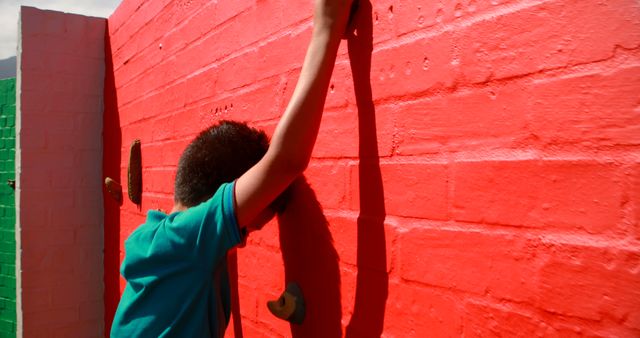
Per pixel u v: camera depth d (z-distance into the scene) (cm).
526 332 75
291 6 129
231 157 112
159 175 225
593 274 67
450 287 86
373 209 103
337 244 113
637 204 63
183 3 201
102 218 346
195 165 112
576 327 69
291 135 95
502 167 78
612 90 65
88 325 339
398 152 97
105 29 346
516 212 76
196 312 103
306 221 123
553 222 72
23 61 323
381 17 102
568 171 70
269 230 141
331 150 115
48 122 331
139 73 258
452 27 87
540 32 73
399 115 97
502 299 78
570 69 70
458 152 85
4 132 402
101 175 347
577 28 69
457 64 86
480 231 82
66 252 334
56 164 333
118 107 302
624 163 64
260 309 144
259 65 144
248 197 96
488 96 81
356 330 107
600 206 67
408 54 95
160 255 102
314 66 99
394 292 97
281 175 96
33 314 323
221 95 168
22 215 323
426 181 91
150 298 105
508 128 78
